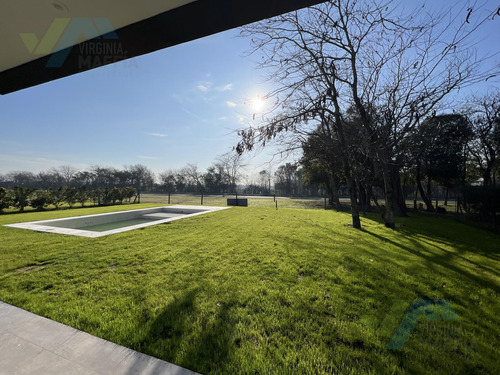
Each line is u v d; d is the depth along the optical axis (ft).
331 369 5.63
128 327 7.04
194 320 7.58
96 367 5.41
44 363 5.47
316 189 126.82
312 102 21.08
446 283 11.12
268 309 8.32
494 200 31.37
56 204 46.34
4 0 5.14
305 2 5.19
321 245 17.98
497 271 13.03
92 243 17.53
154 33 6.04
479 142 54.44
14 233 20.59
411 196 108.06
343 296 9.43
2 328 6.88
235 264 13.26
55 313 7.78
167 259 14.02
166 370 5.42
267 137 19.81
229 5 5.35
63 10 5.52
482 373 5.56
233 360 5.84
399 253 16.31
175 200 86.89
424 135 30.19
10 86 8.22
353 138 25.16
